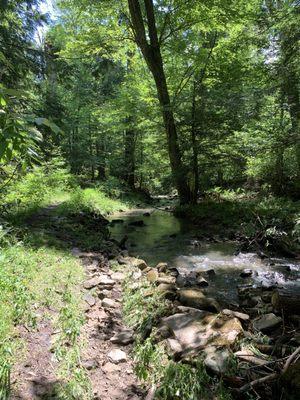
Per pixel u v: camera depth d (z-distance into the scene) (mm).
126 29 15180
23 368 3387
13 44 12188
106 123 23516
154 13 14594
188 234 11250
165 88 14258
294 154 12875
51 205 13523
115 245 9055
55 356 3646
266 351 3838
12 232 7336
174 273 7023
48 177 14930
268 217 10922
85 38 14648
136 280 6195
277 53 13203
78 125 24375
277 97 13141
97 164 25781
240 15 13398
